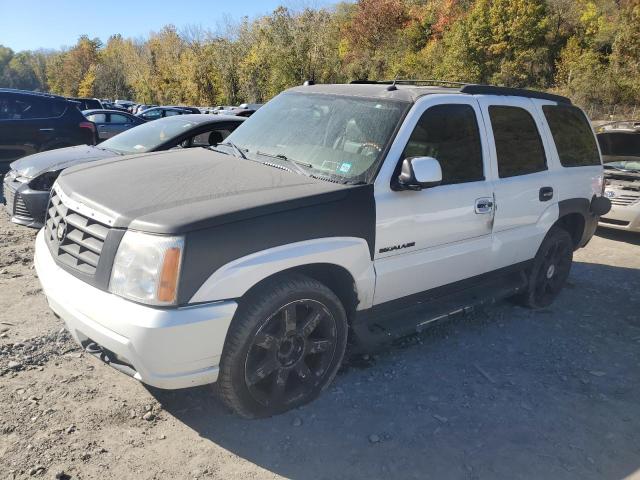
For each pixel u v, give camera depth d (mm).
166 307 2623
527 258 4766
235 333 2867
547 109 4914
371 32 57594
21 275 5148
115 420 3076
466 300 4301
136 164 3717
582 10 48406
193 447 2910
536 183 4570
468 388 3695
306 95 4320
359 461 2896
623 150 9289
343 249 3203
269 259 2883
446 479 2811
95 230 2887
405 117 3621
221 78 50938
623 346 4523
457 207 3865
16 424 2959
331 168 3541
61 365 3600
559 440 3197
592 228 5516
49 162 6195
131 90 76875
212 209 2783
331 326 3289
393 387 3639
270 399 3135
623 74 35812
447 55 47156
